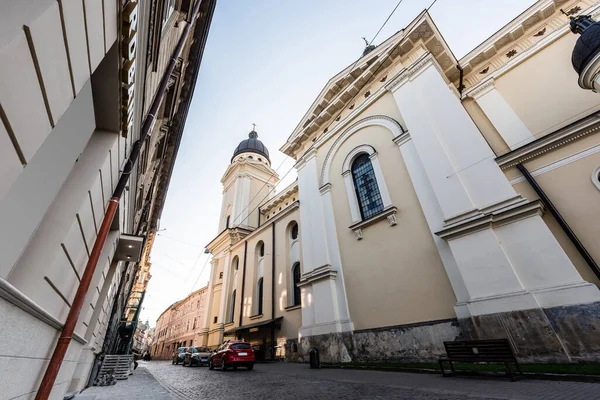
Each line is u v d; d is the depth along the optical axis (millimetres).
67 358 4223
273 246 21250
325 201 15867
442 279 9562
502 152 10438
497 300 7633
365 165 14828
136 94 3926
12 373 2146
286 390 6504
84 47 2029
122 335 17219
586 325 6273
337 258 13820
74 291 3477
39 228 2623
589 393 4094
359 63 17391
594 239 7191
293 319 16891
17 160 1494
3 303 1828
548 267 7250
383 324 10781
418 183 11461
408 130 12484
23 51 1303
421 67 13242
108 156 3520
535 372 5707
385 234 12125
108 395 6633
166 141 10430
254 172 33969
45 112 1685
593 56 7531
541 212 8000
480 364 7281
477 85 12453
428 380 6273
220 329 23734
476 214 8914
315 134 19828
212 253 31125
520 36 12680
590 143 7953
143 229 15398
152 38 4039
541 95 10336
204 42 8945
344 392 5738
